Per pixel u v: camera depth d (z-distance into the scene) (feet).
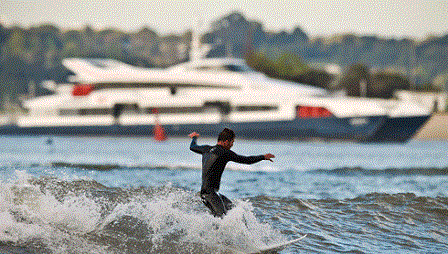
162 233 96.89
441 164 330.34
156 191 139.85
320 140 554.05
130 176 205.57
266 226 108.88
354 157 384.47
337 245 97.30
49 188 130.72
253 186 180.24
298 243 97.55
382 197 141.69
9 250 83.25
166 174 217.15
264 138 582.76
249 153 418.51
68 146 505.66
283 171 241.55
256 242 95.61
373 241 101.14
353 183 197.06
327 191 170.71
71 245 88.43
